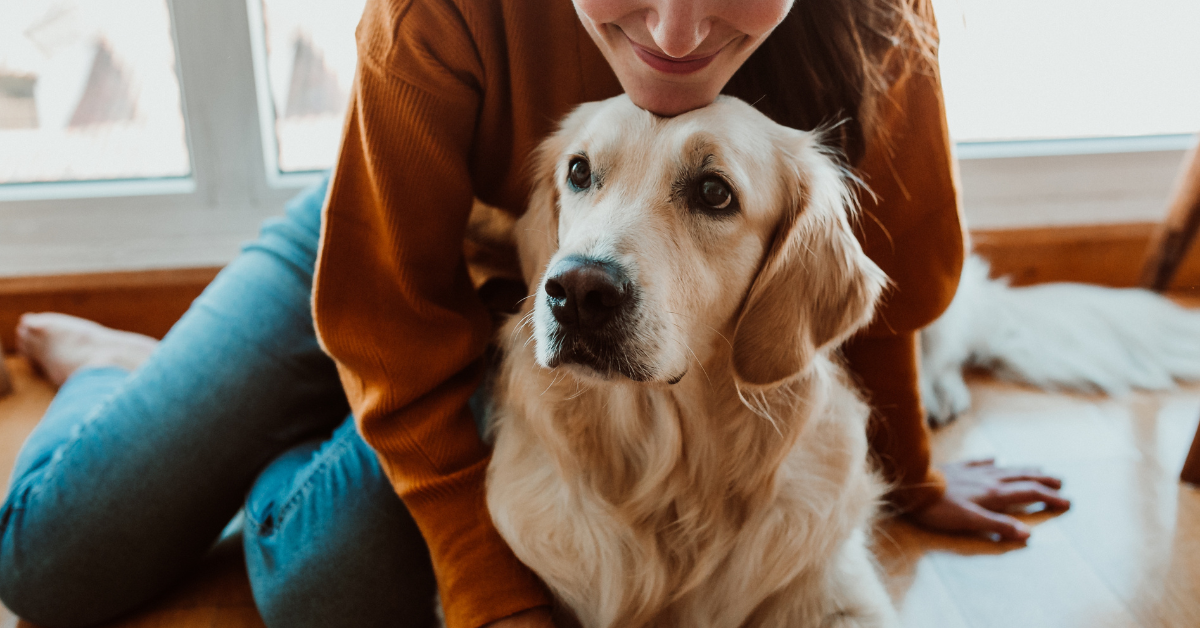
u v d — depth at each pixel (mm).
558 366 991
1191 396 2023
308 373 1456
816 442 1144
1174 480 1700
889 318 1292
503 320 1388
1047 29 2311
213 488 1361
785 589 1139
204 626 1324
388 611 1250
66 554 1273
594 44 1196
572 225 1076
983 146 2396
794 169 1090
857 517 1192
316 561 1210
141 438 1325
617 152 1037
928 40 1162
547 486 1102
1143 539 1516
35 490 1319
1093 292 2209
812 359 1108
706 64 946
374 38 1099
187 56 2053
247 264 1529
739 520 1120
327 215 1125
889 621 1171
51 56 2131
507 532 1101
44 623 1318
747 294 1098
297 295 1466
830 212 1103
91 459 1316
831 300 1111
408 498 1151
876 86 1157
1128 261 2412
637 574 1103
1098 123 2418
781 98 1203
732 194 1021
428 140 1101
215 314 1451
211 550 1524
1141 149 2391
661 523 1127
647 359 960
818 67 1149
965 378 2133
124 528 1289
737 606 1123
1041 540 1510
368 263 1136
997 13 2275
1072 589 1390
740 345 1088
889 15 1128
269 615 1234
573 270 925
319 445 1446
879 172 1212
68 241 2168
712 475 1110
